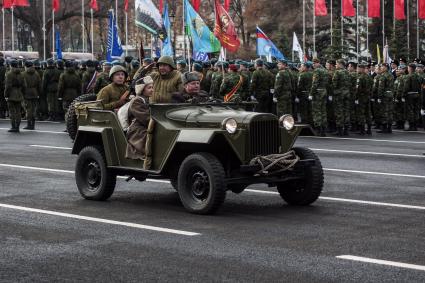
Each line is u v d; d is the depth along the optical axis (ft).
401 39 223.51
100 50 354.74
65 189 51.13
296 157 43.34
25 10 266.77
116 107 48.55
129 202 46.29
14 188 51.44
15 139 86.48
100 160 46.65
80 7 273.54
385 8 248.93
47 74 117.29
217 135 41.75
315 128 98.53
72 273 29.86
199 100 46.65
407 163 65.51
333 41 215.92
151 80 46.75
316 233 37.14
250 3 270.26
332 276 29.30
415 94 102.99
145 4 90.48
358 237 36.19
